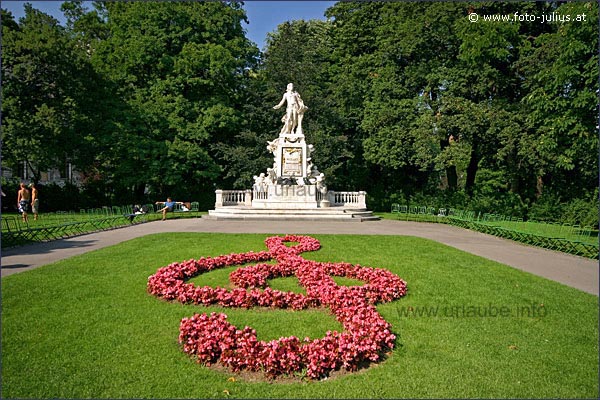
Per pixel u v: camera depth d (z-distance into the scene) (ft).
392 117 96.94
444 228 65.26
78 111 91.81
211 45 104.27
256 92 113.80
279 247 38.75
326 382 15.65
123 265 32.48
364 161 120.57
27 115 81.97
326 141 105.50
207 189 116.26
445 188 112.98
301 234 51.39
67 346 18.12
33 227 48.62
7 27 85.15
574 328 20.81
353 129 119.55
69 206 97.76
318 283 26.40
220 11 111.14
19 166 101.04
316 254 37.63
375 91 101.50
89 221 57.52
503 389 15.21
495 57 81.41
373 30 110.11
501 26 78.13
